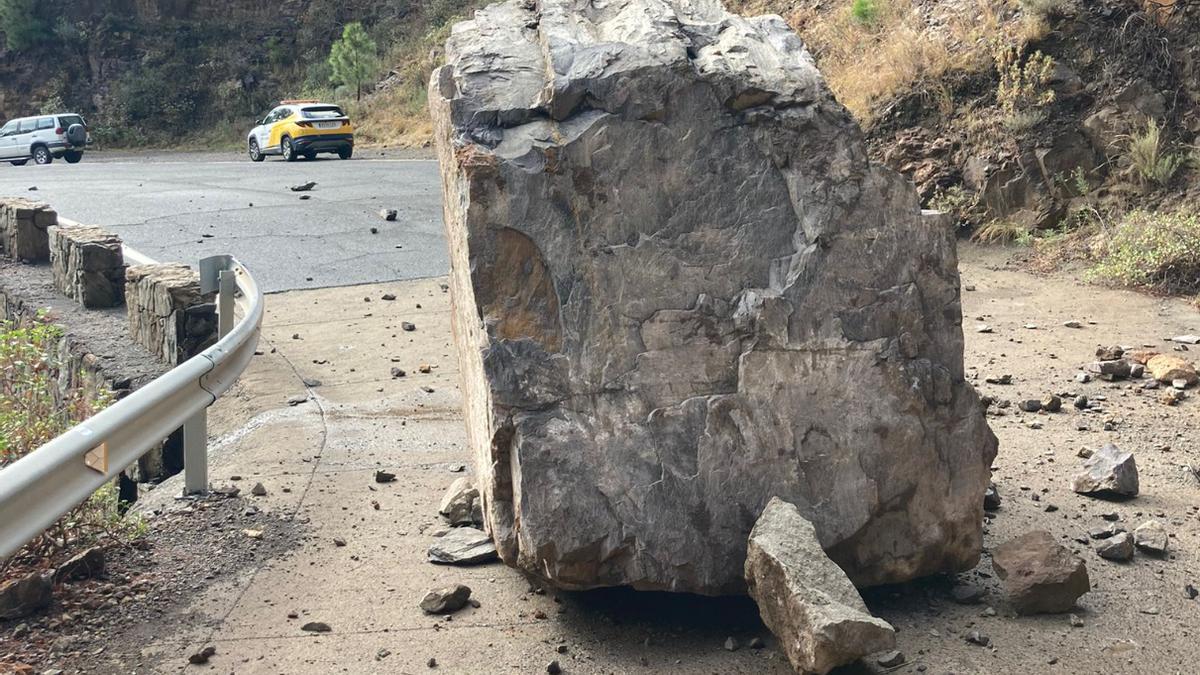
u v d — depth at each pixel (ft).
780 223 12.91
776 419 12.37
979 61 45.39
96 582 14.24
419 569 14.44
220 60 148.77
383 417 22.81
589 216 12.65
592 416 12.19
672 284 12.62
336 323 32.22
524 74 13.70
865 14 54.70
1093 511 15.99
